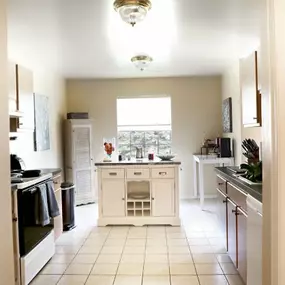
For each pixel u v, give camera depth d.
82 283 2.80
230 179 2.93
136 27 3.18
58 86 5.67
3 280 1.10
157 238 3.96
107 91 6.22
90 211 5.38
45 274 3.00
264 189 1.05
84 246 3.73
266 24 1.00
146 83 6.18
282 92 0.93
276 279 0.96
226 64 5.04
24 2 2.53
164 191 4.48
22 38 3.49
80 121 5.74
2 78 1.11
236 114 4.96
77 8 2.67
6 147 1.13
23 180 2.86
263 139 1.06
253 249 2.00
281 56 0.93
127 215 4.54
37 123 4.59
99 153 6.21
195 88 6.16
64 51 4.05
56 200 3.59
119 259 3.33
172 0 2.54
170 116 6.24
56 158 5.48
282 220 0.94
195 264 3.17
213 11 2.80
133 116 6.30
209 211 5.17
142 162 4.48
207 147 5.97
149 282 2.80
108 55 4.31
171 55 4.39
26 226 2.73
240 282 2.75
